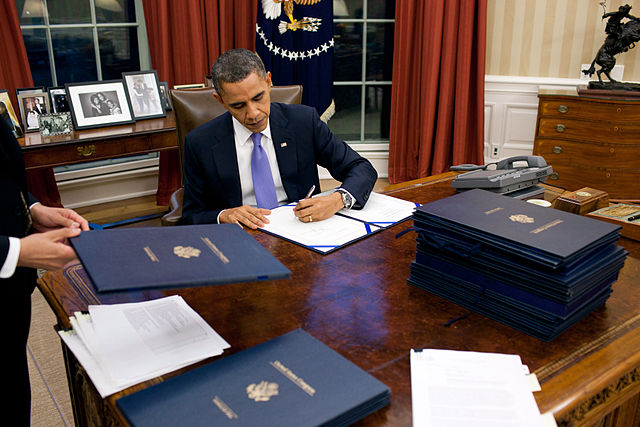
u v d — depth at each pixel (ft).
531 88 14.24
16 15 10.98
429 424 2.69
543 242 3.47
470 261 3.75
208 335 3.52
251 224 5.42
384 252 4.78
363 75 15.03
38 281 4.42
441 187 6.57
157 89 11.66
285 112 6.86
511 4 13.92
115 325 3.65
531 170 6.01
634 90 11.51
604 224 3.79
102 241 3.51
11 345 4.39
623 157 11.75
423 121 14.16
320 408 2.69
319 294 4.08
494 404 2.82
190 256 3.33
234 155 6.51
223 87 5.56
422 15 13.56
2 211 4.15
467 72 13.70
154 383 3.06
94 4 12.90
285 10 13.19
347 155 6.82
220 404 2.75
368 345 3.41
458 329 3.57
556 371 3.11
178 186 13.83
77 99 10.63
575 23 13.53
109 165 13.71
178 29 12.96
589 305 3.66
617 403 3.32
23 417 4.59
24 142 9.54
